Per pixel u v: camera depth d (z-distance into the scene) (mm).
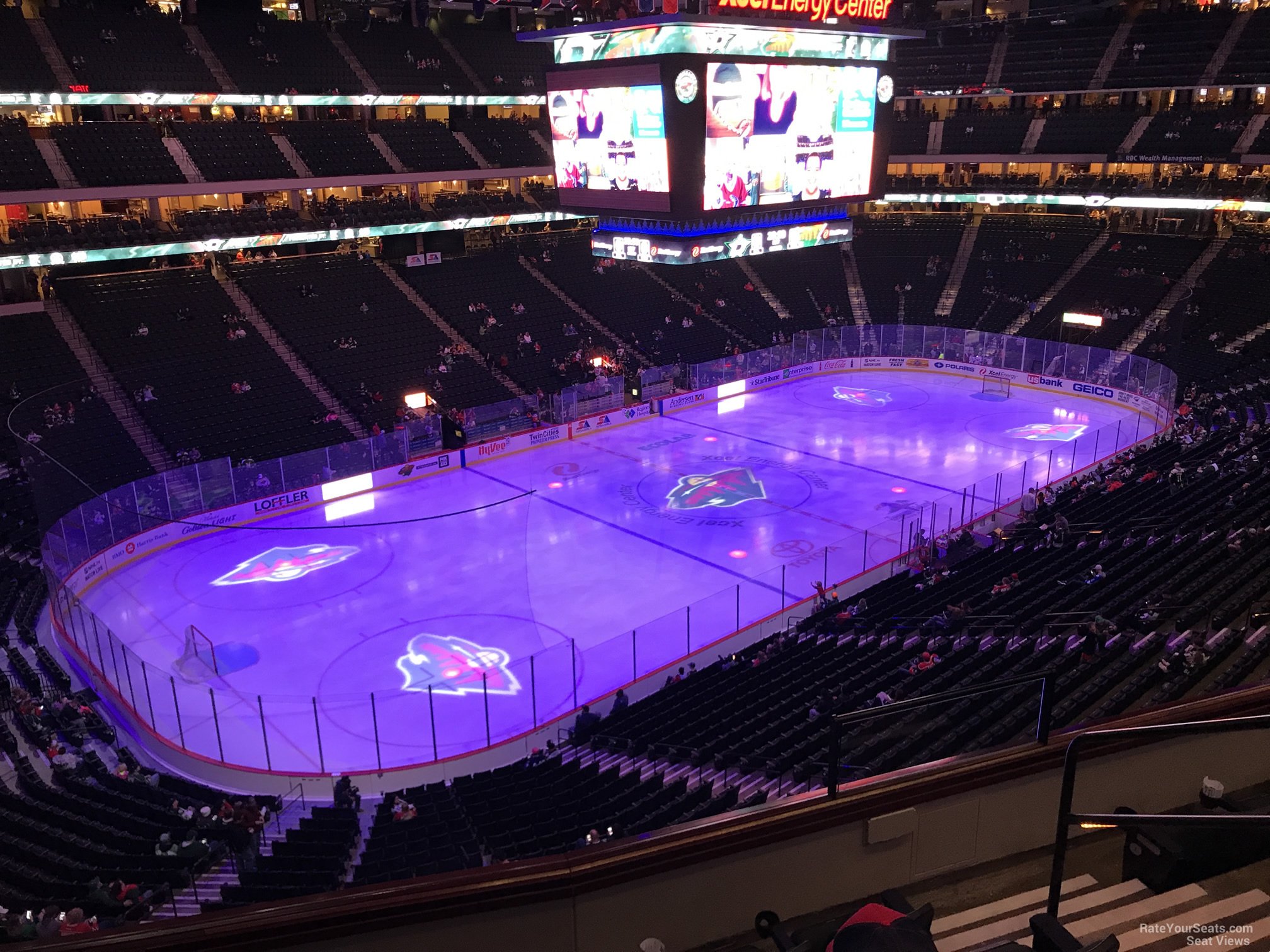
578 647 27203
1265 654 15234
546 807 17734
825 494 38312
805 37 25375
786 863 5145
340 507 38438
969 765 5496
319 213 49781
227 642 27953
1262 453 32594
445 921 4520
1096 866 5598
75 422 36750
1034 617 21672
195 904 15156
